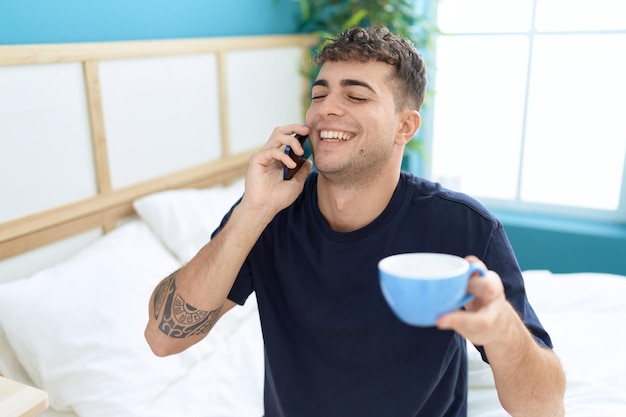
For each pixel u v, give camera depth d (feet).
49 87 5.14
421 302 1.82
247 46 7.70
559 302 5.85
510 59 8.96
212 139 7.36
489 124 9.37
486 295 1.93
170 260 5.80
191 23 7.06
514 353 2.41
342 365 3.25
